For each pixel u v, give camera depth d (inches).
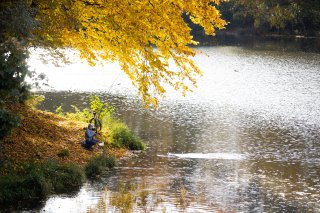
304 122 1342.3
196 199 690.2
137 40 723.4
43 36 761.0
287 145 1081.4
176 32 716.7
